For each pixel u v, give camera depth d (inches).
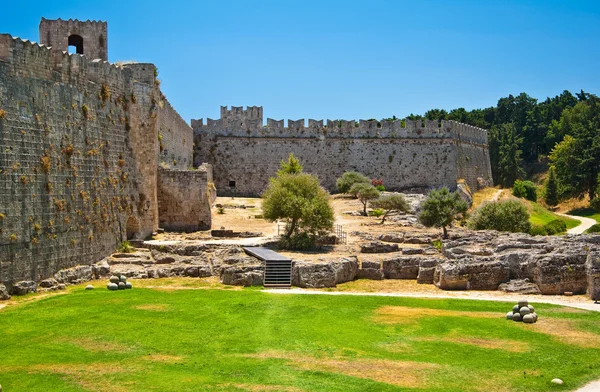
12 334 1192.2
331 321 1352.1
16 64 1533.0
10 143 1507.1
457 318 1398.9
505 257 1819.6
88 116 1845.5
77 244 1765.5
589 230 3363.7
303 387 942.4
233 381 959.0
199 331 1238.9
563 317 1421.0
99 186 1902.1
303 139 4608.8
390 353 1133.1
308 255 1983.3
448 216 2760.8
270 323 1316.4
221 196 4466.0
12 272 1514.5
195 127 4542.3
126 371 994.1
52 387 917.2
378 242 2262.6
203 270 1830.7
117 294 1567.4
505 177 6653.5
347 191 4163.4
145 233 2242.9
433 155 4739.2
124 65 2337.6
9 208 1503.4
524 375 1023.6
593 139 5408.5
